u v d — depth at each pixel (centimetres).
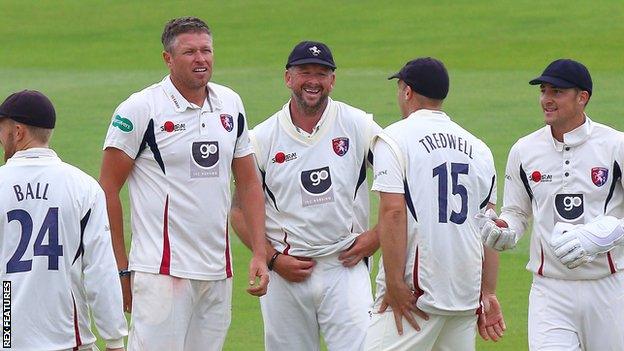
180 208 2678
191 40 2642
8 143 2338
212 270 2712
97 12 12900
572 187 2784
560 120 2767
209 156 2686
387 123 7138
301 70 2805
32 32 11994
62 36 11744
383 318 2602
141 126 2659
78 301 2328
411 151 2538
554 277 2817
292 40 10912
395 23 11412
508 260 4578
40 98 2331
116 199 2691
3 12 13038
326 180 2850
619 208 2802
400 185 2525
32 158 2316
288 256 2858
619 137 2772
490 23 11112
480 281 2609
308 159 2852
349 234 2881
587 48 9831
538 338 2814
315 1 12825
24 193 2294
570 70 2756
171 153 2669
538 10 11575
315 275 2873
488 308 2683
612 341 2803
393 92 8162
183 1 13250
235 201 2914
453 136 2581
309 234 2853
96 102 8206
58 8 13188
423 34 10819
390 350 2591
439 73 2594
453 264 2547
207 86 2723
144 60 10319
